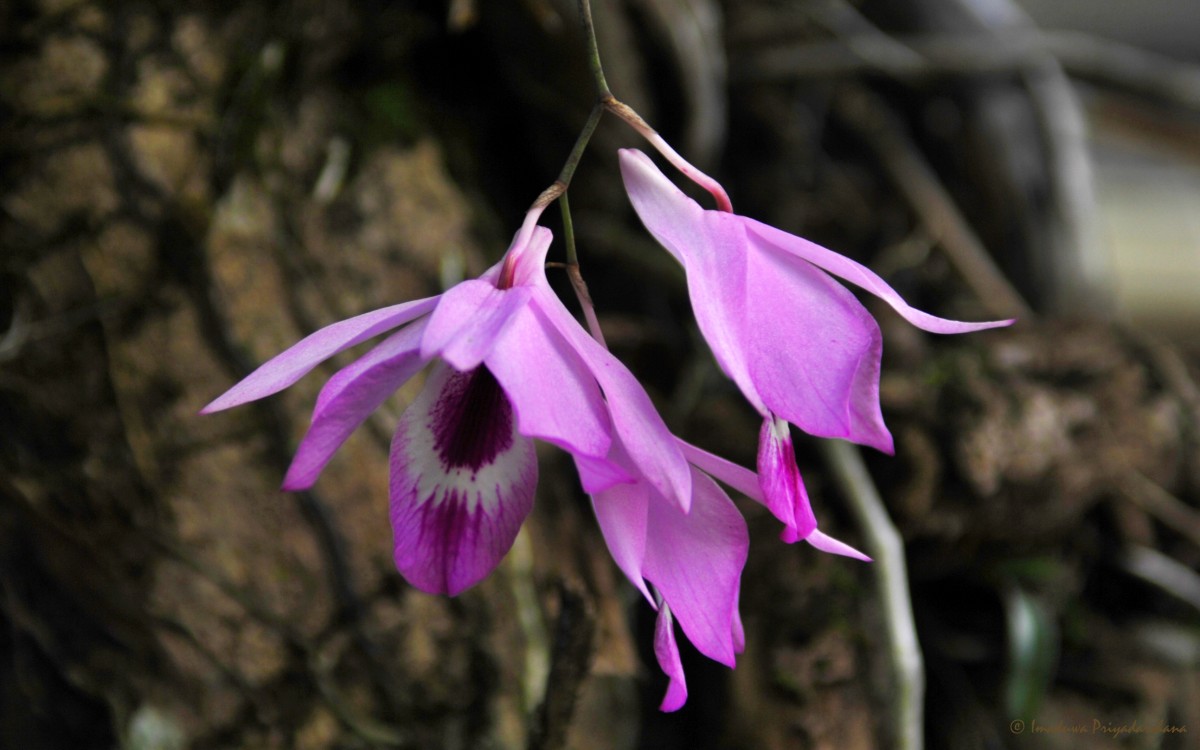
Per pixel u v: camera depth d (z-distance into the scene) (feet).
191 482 2.06
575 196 2.65
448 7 2.35
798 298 1.61
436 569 1.61
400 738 2.09
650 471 1.57
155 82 2.06
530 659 2.12
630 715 2.28
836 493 2.31
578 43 2.39
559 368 1.58
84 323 2.05
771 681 2.26
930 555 2.46
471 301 1.58
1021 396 2.41
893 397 2.41
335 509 2.07
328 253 2.15
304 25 2.12
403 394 2.11
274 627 2.07
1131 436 2.52
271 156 2.12
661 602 1.64
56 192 2.04
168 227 2.06
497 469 1.62
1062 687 2.62
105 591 2.08
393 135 2.31
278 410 2.07
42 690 2.25
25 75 2.03
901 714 2.11
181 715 2.09
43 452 2.06
